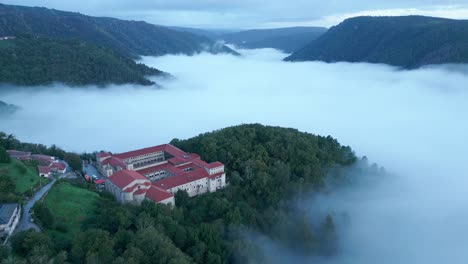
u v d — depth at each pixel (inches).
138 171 7731.3
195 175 7357.3
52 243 4510.3
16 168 6392.7
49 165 7253.9
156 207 5777.6
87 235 4557.1
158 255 4503.0
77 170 7755.9
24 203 5492.1
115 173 6948.8
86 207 5944.9
